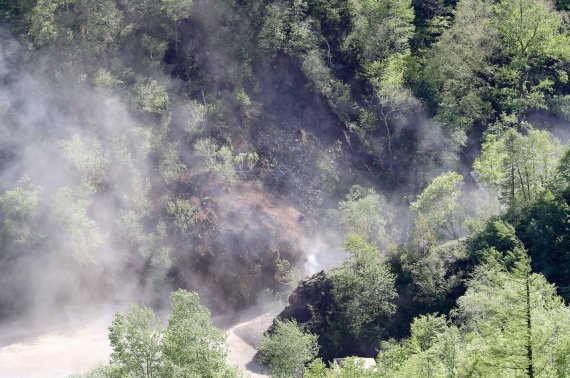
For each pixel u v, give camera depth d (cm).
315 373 19325
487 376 15438
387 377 18825
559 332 16262
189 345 17888
